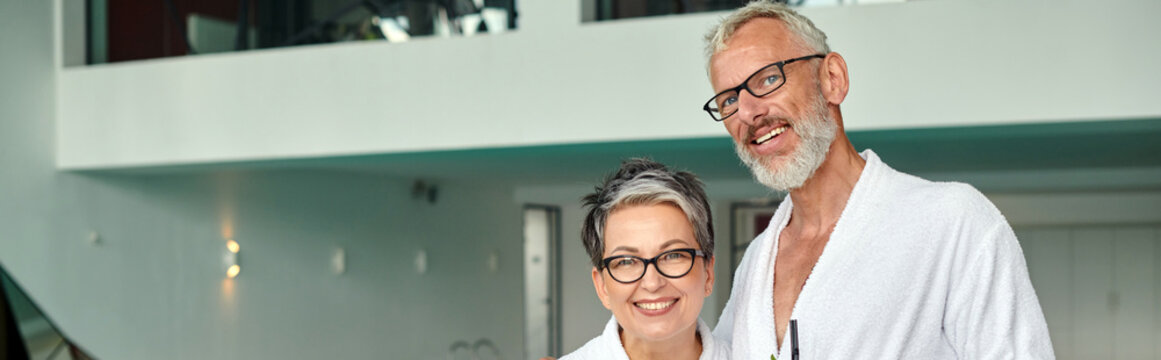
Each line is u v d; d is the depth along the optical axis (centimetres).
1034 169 674
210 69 428
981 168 659
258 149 418
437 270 748
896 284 133
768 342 143
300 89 410
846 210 138
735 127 141
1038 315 131
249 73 420
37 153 454
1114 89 302
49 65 462
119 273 493
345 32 453
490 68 379
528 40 373
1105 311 867
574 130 365
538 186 858
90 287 477
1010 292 129
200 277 541
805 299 137
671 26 353
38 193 453
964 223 131
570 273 970
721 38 141
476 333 800
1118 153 554
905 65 322
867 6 327
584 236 135
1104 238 870
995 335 129
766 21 138
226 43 473
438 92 387
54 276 459
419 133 389
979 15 315
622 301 129
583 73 364
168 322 521
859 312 134
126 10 486
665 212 128
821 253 142
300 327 609
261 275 581
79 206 474
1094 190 798
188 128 432
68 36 467
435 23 433
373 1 447
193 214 539
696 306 129
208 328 544
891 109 323
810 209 145
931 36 320
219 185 556
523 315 881
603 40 362
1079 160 604
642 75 356
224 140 425
